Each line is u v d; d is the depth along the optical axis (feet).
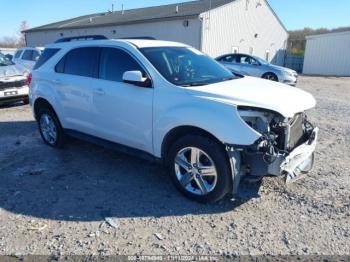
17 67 33.47
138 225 11.66
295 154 12.21
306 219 11.94
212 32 85.97
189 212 12.48
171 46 16.20
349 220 11.87
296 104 12.53
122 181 15.15
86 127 17.02
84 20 132.46
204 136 12.39
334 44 99.81
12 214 12.44
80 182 15.07
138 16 103.65
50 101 18.63
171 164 13.44
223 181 12.10
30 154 18.74
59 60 18.42
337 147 19.88
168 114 12.95
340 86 60.29
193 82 13.79
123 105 14.64
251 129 11.28
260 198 13.39
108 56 15.69
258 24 101.71
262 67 53.11
